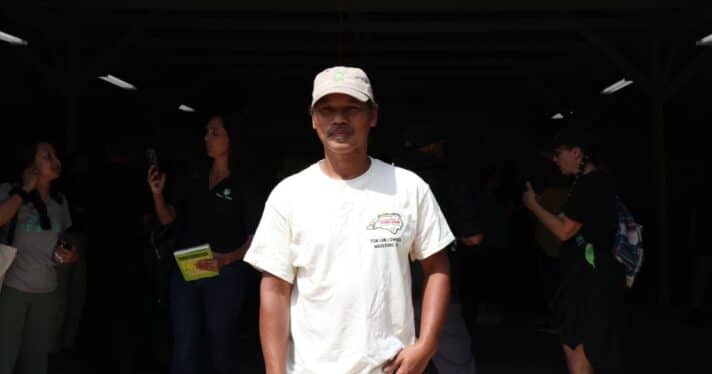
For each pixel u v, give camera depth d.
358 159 2.42
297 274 2.45
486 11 9.82
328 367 2.33
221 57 12.94
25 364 4.49
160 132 13.95
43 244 4.44
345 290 2.33
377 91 16.78
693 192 14.44
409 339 2.43
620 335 4.22
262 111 16.91
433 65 13.68
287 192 2.45
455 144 16.73
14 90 12.45
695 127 14.09
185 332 4.50
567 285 4.30
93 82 12.96
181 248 4.70
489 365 6.91
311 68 14.31
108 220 5.76
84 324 5.83
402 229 2.39
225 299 4.51
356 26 10.38
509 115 16.88
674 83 10.54
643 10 9.80
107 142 5.82
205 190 4.73
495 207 8.25
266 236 2.45
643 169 14.86
